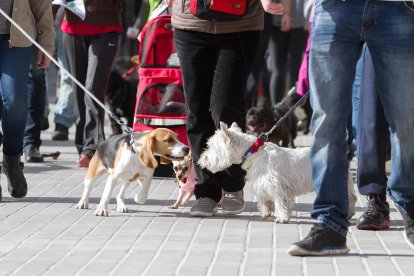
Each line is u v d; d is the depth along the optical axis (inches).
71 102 852.0
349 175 467.8
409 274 340.8
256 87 847.1
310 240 370.6
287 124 765.9
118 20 650.8
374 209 440.8
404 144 374.0
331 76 364.5
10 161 511.8
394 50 362.0
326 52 364.5
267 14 852.0
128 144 469.7
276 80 890.7
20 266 351.9
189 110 477.1
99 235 418.6
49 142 839.1
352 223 461.7
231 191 479.2
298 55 884.0
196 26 462.6
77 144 696.4
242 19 460.8
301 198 541.0
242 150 457.7
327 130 367.2
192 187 495.8
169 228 438.9
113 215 474.9
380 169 440.8
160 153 471.2
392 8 359.6
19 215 471.5
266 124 756.0
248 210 500.1
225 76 463.2
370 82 439.5
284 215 455.8
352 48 366.0
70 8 627.2
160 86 610.2
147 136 467.2
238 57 462.9
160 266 352.5
